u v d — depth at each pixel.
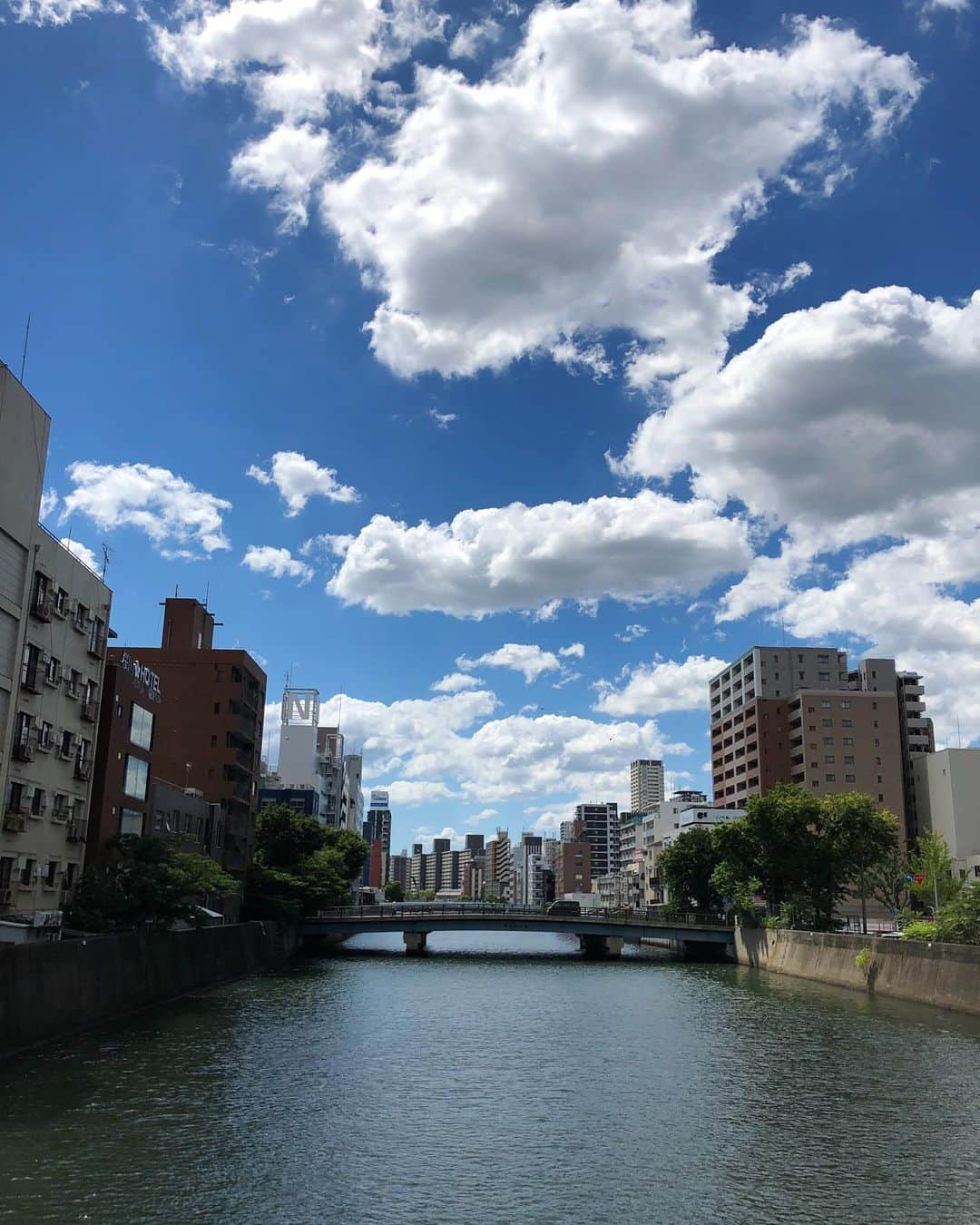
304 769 178.88
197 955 64.75
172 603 109.06
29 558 50.00
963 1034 48.50
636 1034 49.06
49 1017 42.12
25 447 49.31
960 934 61.31
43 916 51.69
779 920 91.94
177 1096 32.31
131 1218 21.20
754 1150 27.31
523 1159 26.33
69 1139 26.88
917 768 164.88
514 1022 53.16
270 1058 40.19
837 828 92.44
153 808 75.06
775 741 176.00
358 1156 26.30
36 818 52.66
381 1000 62.69
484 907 116.94
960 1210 22.53
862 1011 58.31
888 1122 30.48
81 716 58.53
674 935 104.50
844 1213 22.30
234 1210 21.97
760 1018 54.91
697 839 120.50
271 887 103.56
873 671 179.12
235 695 104.56
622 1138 28.55
